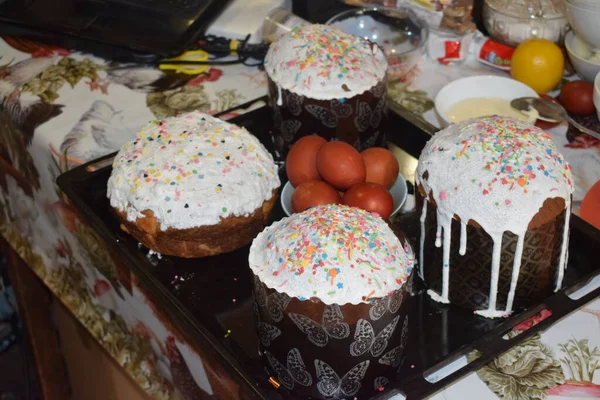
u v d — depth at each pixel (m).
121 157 0.84
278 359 0.67
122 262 0.88
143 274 0.80
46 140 1.03
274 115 0.95
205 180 0.80
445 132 0.75
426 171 0.73
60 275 1.16
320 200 0.82
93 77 1.17
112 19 1.21
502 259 0.71
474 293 0.74
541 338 0.72
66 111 1.08
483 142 0.71
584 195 0.90
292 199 0.85
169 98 1.12
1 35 1.27
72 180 0.91
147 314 0.90
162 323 0.86
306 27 0.95
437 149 0.73
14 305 1.47
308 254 0.63
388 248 0.65
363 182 0.84
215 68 1.19
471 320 0.75
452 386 0.68
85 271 1.05
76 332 1.24
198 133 0.84
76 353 1.30
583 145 0.98
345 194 0.83
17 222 1.24
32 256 1.21
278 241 0.66
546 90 1.07
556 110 1.00
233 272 0.83
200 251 0.83
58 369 1.41
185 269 0.83
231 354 0.70
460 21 1.14
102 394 1.26
